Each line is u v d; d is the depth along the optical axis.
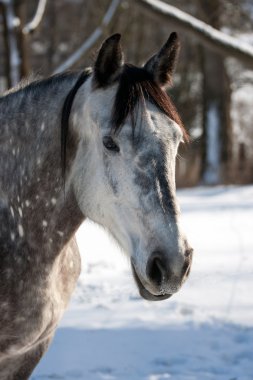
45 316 4.45
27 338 4.42
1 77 36.78
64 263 4.66
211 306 8.65
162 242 3.79
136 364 6.91
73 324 7.87
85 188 4.36
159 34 35.53
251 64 13.40
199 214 15.92
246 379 6.61
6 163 4.56
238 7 26.83
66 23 39.44
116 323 7.95
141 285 4.04
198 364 6.98
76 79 4.55
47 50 40.19
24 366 4.71
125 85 4.04
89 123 4.24
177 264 3.75
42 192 4.47
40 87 4.62
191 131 34.97
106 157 4.08
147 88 4.06
